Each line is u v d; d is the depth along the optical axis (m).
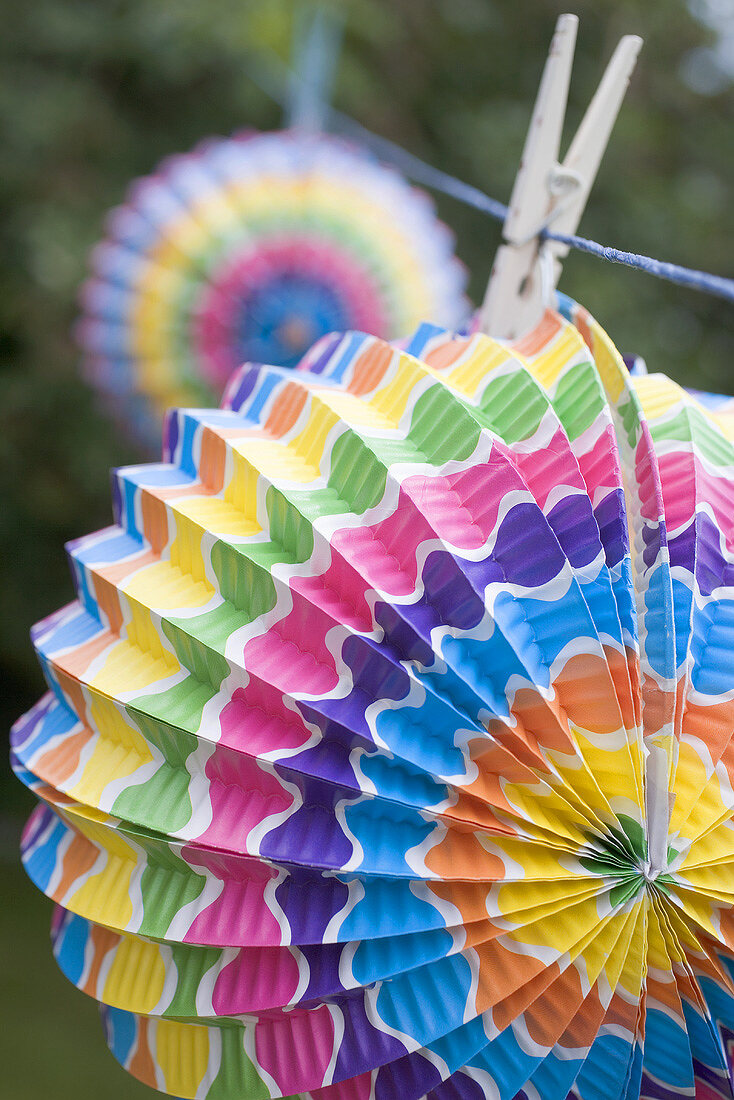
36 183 1.38
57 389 1.42
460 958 0.47
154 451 0.76
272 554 0.49
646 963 0.48
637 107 1.56
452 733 0.47
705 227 1.55
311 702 0.47
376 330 0.70
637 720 0.47
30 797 1.71
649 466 0.48
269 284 0.71
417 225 0.71
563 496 0.48
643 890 0.47
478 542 0.48
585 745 0.47
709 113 1.66
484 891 0.47
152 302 0.71
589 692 0.47
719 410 0.54
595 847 0.47
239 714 0.48
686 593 0.48
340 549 0.48
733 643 0.48
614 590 0.47
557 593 0.47
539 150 0.58
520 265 0.58
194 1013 0.48
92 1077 0.90
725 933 0.48
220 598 0.49
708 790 0.48
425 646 0.47
